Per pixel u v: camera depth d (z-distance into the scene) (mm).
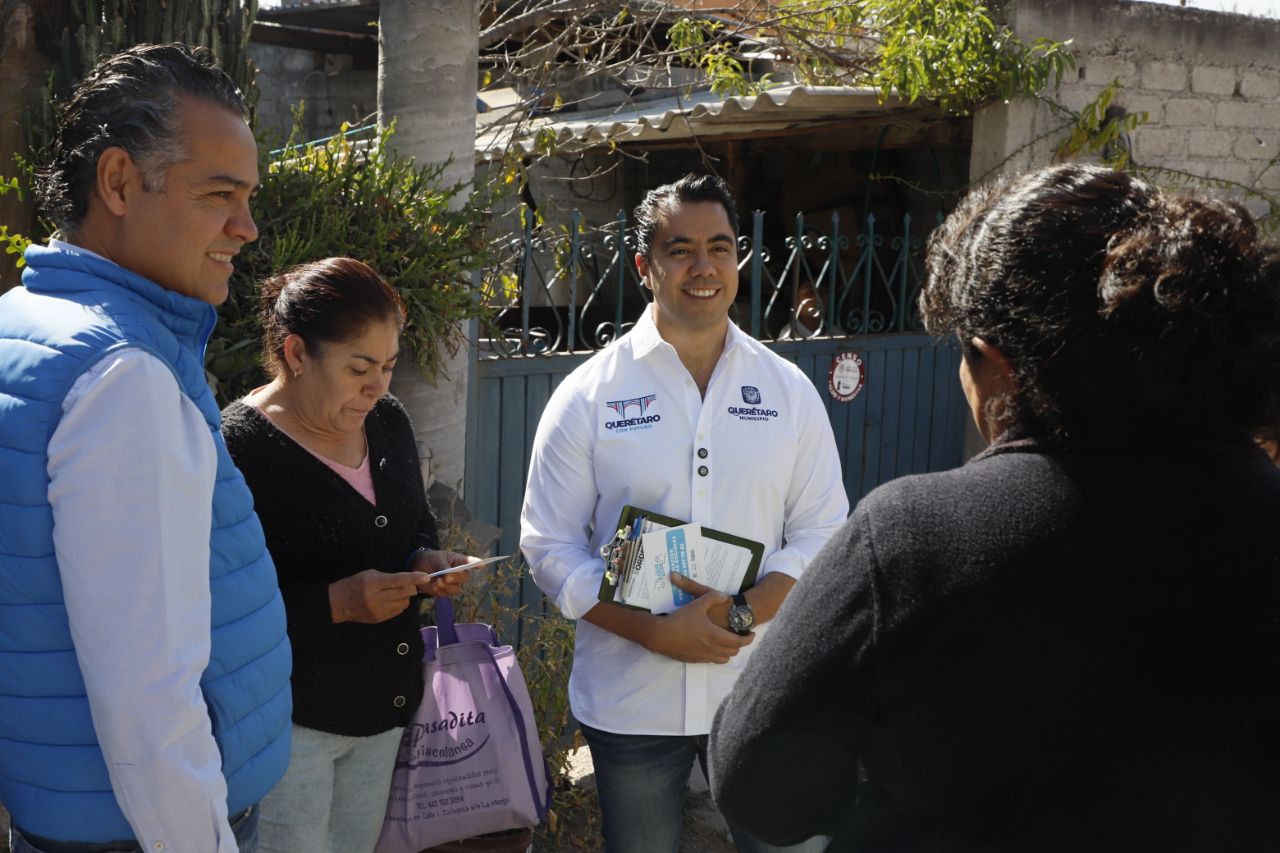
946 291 1273
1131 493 1109
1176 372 1100
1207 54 6273
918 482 1216
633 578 2389
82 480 1436
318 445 2266
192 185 1574
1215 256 1090
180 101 1563
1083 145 5801
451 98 3928
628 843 2529
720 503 2496
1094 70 5930
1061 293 1129
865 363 5477
